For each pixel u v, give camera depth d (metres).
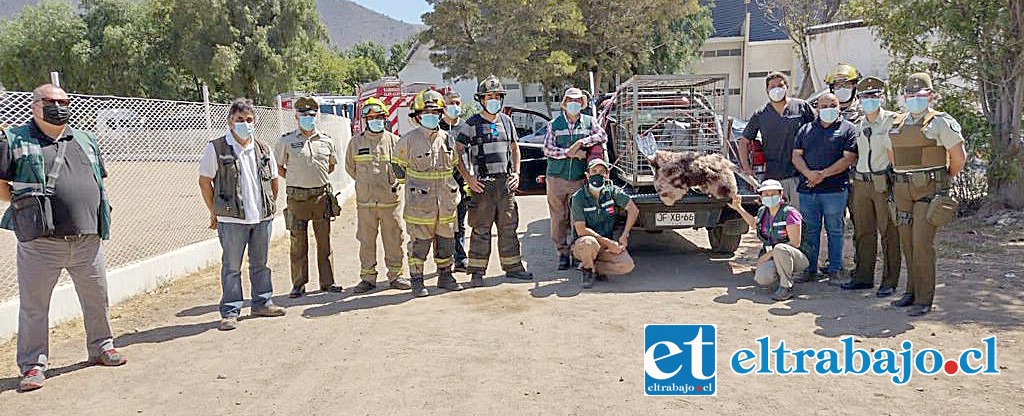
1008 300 5.73
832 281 6.64
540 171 12.04
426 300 6.59
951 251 7.49
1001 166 8.97
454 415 4.04
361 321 5.96
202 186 5.89
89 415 4.23
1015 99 8.86
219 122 10.05
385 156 6.92
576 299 6.44
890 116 5.81
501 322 5.79
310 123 6.84
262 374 4.80
